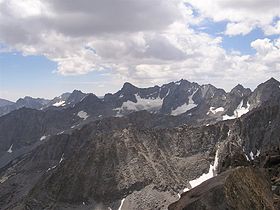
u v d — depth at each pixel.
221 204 22.14
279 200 25.08
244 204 22.69
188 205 22.72
